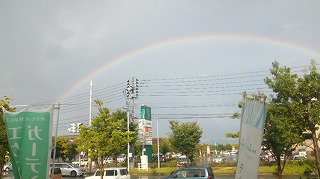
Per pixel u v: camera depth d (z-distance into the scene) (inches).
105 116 951.0
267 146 694.5
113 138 932.6
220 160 2325.3
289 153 685.9
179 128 1854.1
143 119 1839.3
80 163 2267.5
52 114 382.3
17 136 375.6
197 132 1856.5
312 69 610.5
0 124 605.6
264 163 1498.5
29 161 370.9
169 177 724.7
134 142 1779.0
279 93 635.5
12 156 374.0
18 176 372.2
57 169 1150.3
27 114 378.0
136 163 1974.7
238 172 346.6
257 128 320.8
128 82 1819.6
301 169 1268.5
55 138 411.8
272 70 642.2
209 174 713.0
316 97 609.3
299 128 609.0
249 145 331.6
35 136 373.7
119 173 1003.3
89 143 931.3
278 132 639.1
